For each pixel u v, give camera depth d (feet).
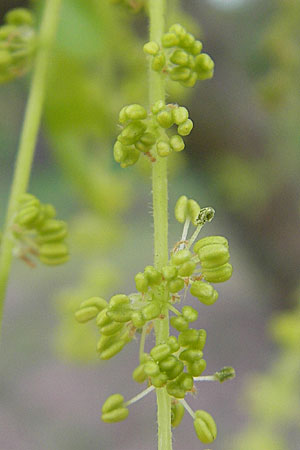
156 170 0.19
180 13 0.28
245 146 0.36
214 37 0.35
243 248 0.39
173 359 0.18
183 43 0.20
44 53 0.23
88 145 0.30
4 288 0.21
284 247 0.37
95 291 0.31
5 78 0.24
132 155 0.19
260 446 0.31
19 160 0.22
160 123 0.19
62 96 0.28
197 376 0.18
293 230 0.37
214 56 0.35
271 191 0.37
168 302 0.18
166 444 0.18
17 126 0.42
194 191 0.52
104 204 0.31
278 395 0.31
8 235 0.21
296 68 0.33
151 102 0.20
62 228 0.22
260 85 0.33
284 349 0.33
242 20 0.36
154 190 0.19
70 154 0.30
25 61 0.23
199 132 0.35
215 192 0.37
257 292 0.40
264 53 0.33
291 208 0.37
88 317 0.19
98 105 0.29
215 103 0.35
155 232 0.19
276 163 0.36
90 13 0.28
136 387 0.69
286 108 0.35
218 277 0.19
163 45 0.20
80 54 0.28
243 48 0.35
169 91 0.31
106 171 0.30
